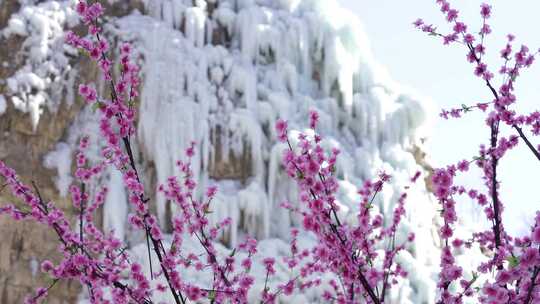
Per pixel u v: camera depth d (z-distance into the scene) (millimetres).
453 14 2926
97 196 3371
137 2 8102
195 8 8250
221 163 7574
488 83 2811
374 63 9266
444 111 2920
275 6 9188
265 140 7836
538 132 2732
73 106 7062
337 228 2361
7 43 6969
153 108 7383
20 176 6531
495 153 2600
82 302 6211
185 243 6543
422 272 6973
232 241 7086
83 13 2609
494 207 2541
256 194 7344
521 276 1858
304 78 8781
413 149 8906
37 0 7434
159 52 7707
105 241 3080
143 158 7305
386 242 7340
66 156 6824
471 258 7246
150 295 2596
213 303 2691
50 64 7012
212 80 7996
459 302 2340
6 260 6246
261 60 8641
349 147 8469
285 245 7059
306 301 6203
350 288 2902
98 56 2604
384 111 8719
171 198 3049
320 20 8930
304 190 2381
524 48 2791
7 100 6715
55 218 2658
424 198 8359
